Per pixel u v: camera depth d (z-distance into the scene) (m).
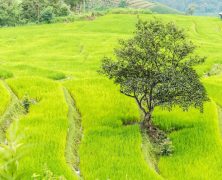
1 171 14.09
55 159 21.23
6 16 101.12
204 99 25.84
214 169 21.88
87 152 23.17
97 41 69.88
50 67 51.09
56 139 23.62
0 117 26.39
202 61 26.00
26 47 66.88
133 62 25.30
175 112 28.95
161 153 24.27
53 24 91.75
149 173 20.84
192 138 25.23
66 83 34.66
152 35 25.11
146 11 104.06
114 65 25.77
